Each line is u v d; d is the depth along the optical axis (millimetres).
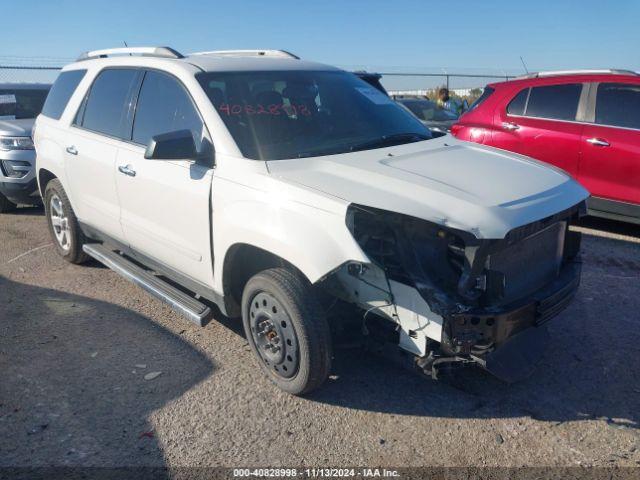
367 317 3357
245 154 3596
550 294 3275
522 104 7379
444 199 2992
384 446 3125
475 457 3035
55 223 5898
